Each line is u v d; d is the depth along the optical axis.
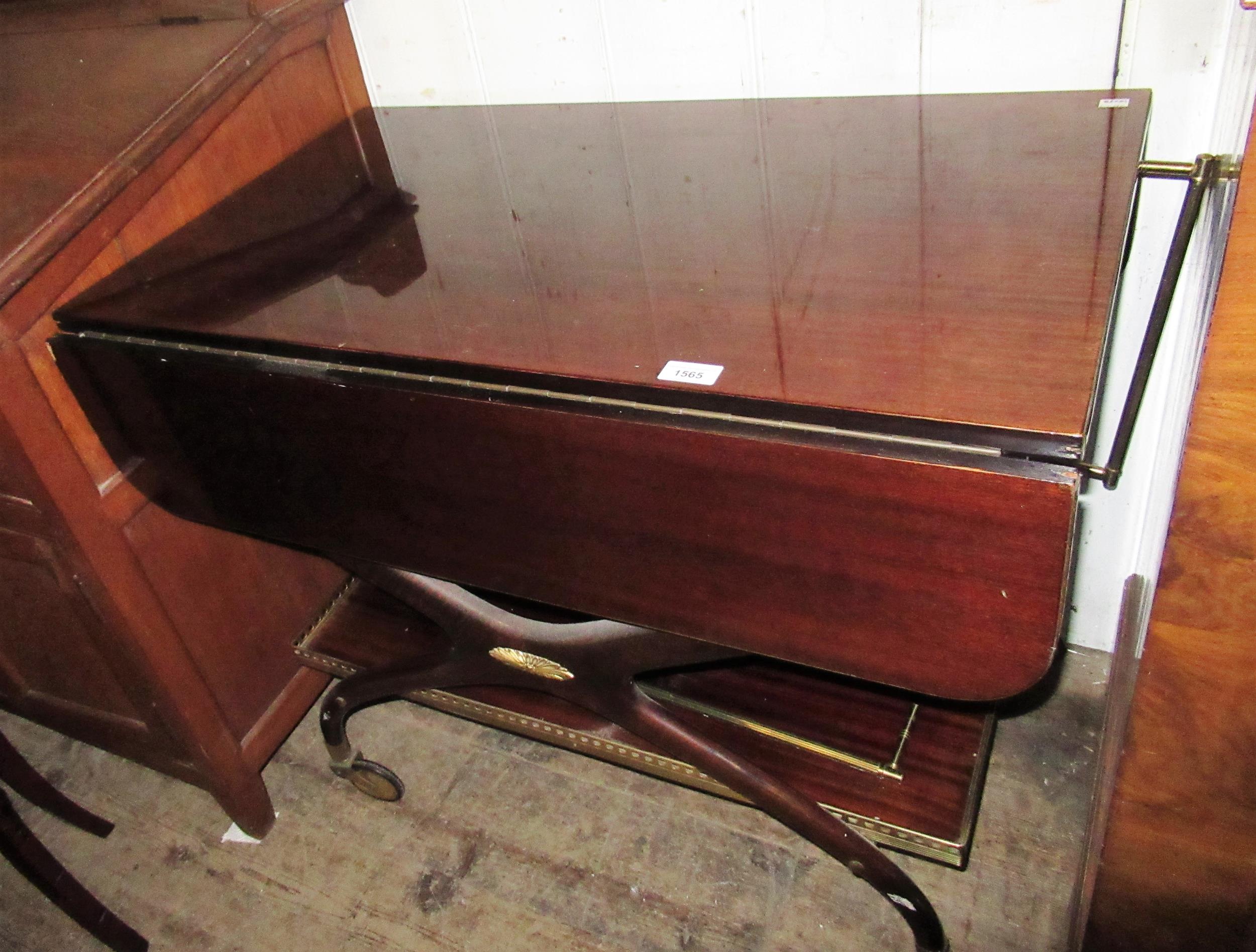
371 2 1.25
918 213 0.84
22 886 1.37
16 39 1.12
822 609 0.74
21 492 1.02
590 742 1.16
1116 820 0.76
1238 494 0.55
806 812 1.02
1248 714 0.65
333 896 1.30
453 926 1.24
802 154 0.98
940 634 0.71
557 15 1.18
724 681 1.18
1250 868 0.75
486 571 0.90
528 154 1.10
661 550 0.77
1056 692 1.41
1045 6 0.98
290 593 1.36
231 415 0.89
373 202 1.04
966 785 1.03
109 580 1.08
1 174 0.98
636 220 0.92
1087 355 0.64
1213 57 0.95
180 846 1.39
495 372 0.73
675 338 0.73
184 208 1.05
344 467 0.87
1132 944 0.87
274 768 1.47
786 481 0.67
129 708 1.26
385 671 1.23
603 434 0.71
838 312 0.73
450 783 1.41
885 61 1.08
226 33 1.08
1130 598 1.27
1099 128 0.92
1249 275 0.48
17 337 0.92
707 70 1.16
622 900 1.24
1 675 1.36
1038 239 0.77
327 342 0.80
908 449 0.63
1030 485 0.60
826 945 1.17
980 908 1.18
